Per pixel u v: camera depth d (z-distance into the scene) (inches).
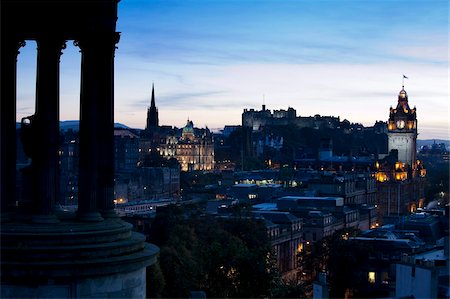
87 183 1886.1
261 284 5206.7
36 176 1860.2
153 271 5300.2
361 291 7539.4
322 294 4726.9
